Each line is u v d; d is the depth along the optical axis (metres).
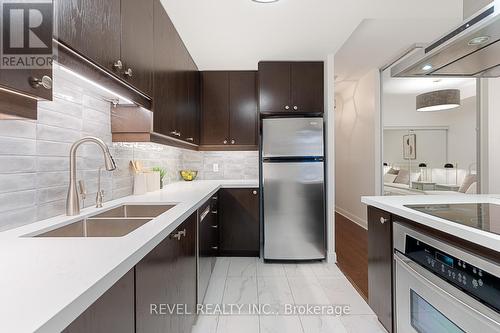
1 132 1.16
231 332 1.93
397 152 4.18
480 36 1.34
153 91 1.90
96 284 0.68
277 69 3.31
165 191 2.56
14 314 0.54
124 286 0.87
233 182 3.54
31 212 1.31
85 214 1.52
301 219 3.18
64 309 0.56
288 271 2.99
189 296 1.81
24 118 0.92
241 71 3.63
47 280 0.69
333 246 3.25
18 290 0.64
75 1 1.07
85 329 0.66
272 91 3.30
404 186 4.08
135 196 2.24
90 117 1.77
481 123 3.34
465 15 1.83
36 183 1.35
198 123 3.56
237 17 2.31
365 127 4.77
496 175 3.26
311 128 3.16
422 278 1.33
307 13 2.28
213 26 2.45
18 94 0.86
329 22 2.42
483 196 1.96
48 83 0.91
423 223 1.32
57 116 1.49
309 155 3.16
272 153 3.17
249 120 3.62
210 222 2.76
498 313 0.93
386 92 4.31
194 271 1.97
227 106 3.62
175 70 2.46
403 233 1.54
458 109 3.58
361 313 2.16
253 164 3.85
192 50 2.99
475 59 1.65
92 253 0.89
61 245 0.98
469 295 1.06
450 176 3.64
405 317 1.52
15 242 1.01
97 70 1.26
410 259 1.47
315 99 3.30
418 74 1.93
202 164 3.87
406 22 2.75
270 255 3.19
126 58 1.49
